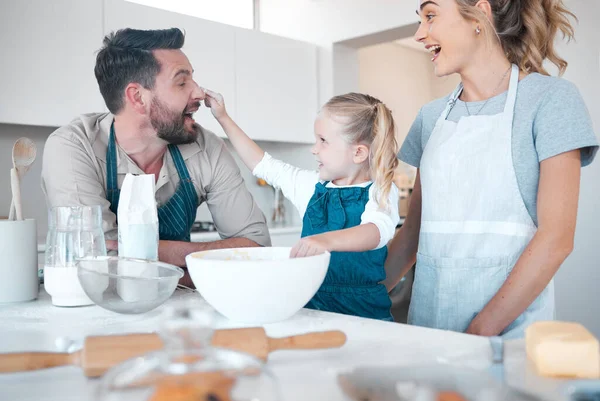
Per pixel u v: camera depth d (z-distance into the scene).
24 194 3.04
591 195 2.97
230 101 3.47
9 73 2.65
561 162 1.15
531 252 1.12
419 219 1.53
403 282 3.83
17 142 1.09
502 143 1.24
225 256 0.96
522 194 1.23
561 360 0.56
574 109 1.16
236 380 0.41
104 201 1.41
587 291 2.98
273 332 0.79
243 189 1.65
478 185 1.27
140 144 1.47
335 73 3.94
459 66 1.32
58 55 2.80
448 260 1.30
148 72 1.39
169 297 1.02
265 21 4.23
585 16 2.98
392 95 5.55
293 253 0.99
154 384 0.40
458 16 1.27
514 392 0.49
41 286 1.29
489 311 1.15
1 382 0.58
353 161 1.40
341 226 1.36
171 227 1.52
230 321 0.85
